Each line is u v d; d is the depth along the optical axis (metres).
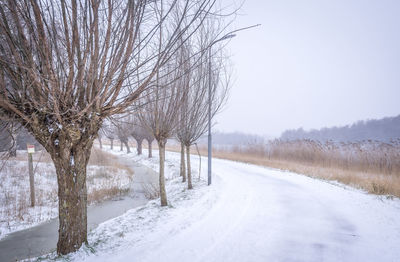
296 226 5.61
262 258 4.12
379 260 4.05
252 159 21.98
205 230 5.37
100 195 10.67
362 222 5.86
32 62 3.09
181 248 4.48
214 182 11.59
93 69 3.52
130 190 12.25
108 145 51.94
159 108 7.55
